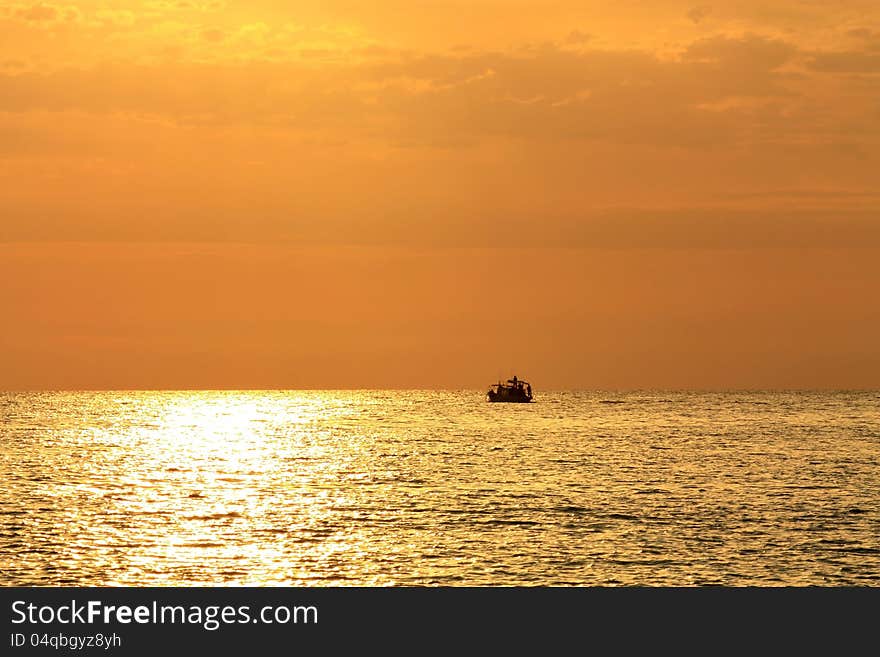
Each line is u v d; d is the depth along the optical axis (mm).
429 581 75562
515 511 106938
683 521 100250
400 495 121250
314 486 131875
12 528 94750
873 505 112688
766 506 111438
